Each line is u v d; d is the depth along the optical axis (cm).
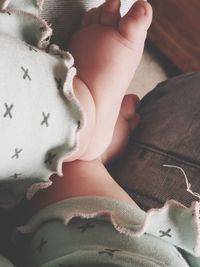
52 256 17
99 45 21
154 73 34
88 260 16
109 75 20
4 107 15
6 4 17
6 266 16
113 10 21
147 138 23
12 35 17
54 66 17
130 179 22
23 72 16
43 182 17
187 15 33
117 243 16
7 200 18
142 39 21
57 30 21
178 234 17
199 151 22
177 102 24
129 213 17
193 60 34
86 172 19
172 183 22
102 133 20
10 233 19
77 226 17
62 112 16
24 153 16
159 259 16
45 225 18
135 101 24
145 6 21
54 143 17
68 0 20
